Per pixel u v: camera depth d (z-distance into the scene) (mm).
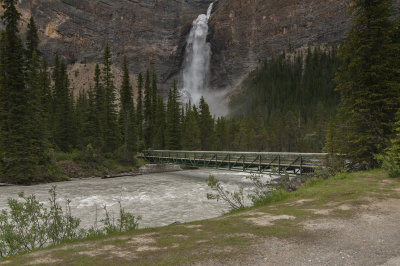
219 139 85500
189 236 5996
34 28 51844
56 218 8172
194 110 80938
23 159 32062
